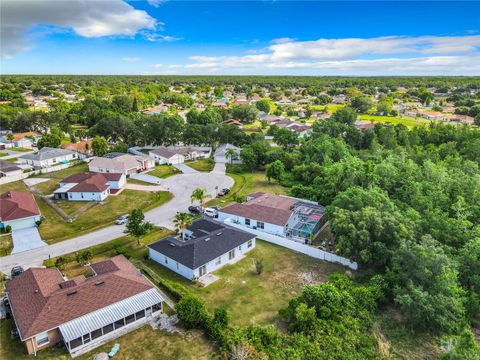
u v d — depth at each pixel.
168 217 65.94
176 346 33.12
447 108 196.00
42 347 32.41
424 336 35.75
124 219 63.50
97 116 156.38
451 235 47.75
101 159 94.94
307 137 111.31
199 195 66.50
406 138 104.12
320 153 93.31
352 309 37.41
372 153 92.19
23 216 60.69
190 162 107.81
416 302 36.00
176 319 37.03
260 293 42.19
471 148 83.69
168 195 78.06
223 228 53.75
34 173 91.75
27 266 47.94
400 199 60.38
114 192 79.06
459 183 58.72
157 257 49.47
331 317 36.25
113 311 35.03
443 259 38.19
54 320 32.81
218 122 163.25
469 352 28.17
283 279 45.31
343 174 68.69
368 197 53.19
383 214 48.44
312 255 51.66
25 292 37.16
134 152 117.81
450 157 80.31
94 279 38.62
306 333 34.53
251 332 33.41
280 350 31.97
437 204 54.75
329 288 38.31
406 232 45.25
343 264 48.88
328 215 55.84
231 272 46.97
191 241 49.09
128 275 40.66
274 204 65.94
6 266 48.00
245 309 39.03
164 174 94.25
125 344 33.38
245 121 180.00
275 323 36.69
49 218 65.31
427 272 37.84
